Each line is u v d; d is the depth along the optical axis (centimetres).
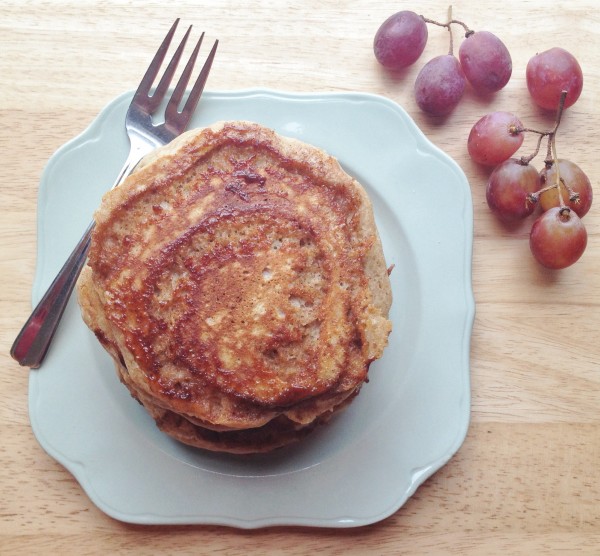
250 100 36
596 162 38
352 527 34
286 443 33
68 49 38
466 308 35
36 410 34
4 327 36
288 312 30
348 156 36
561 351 36
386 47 36
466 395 34
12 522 34
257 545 34
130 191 30
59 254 35
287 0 38
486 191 36
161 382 30
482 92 37
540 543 35
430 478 35
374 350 30
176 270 30
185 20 38
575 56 38
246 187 31
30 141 37
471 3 38
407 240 36
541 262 35
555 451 35
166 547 34
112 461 34
